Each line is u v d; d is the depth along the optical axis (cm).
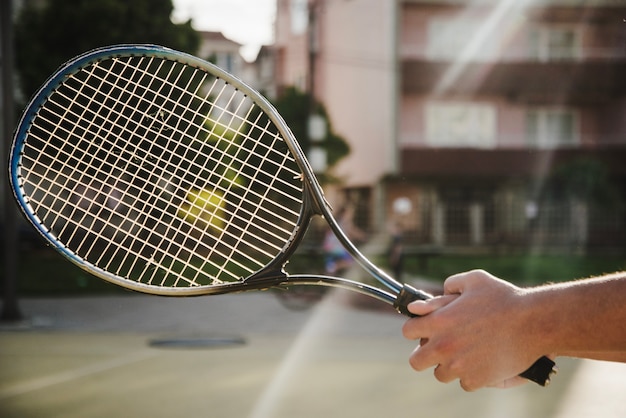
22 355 834
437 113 2903
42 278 1822
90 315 1212
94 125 211
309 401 612
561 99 2884
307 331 1046
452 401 614
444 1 2867
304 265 1595
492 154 2884
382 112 2883
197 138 210
